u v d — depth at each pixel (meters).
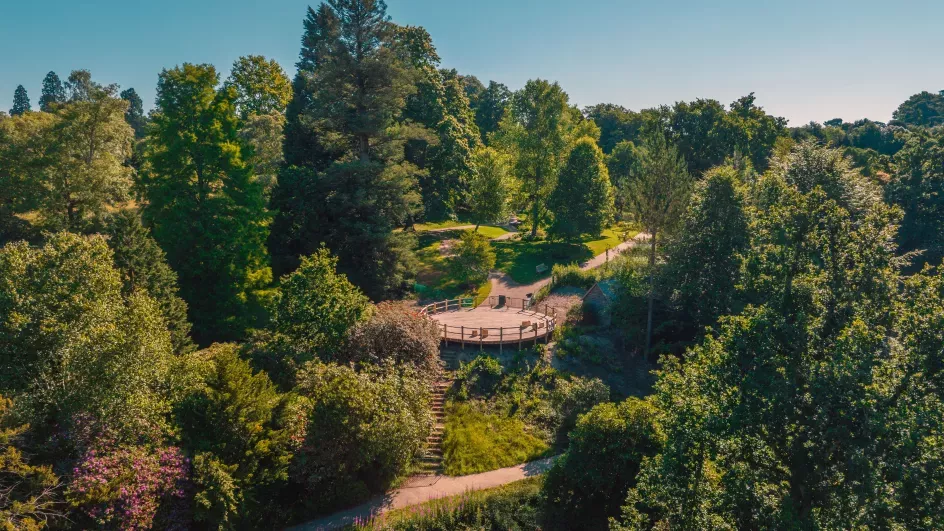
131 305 18.95
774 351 14.86
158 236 31.34
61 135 36.69
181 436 18.19
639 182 34.31
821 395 13.31
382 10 38.94
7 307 16.33
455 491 22.45
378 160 42.66
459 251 44.78
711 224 30.98
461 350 31.34
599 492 20.77
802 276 15.28
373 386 22.03
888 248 14.96
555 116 58.47
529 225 69.81
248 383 19.30
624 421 20.62
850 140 107.44
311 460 20.66
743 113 68.31
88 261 18.17
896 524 12.12
